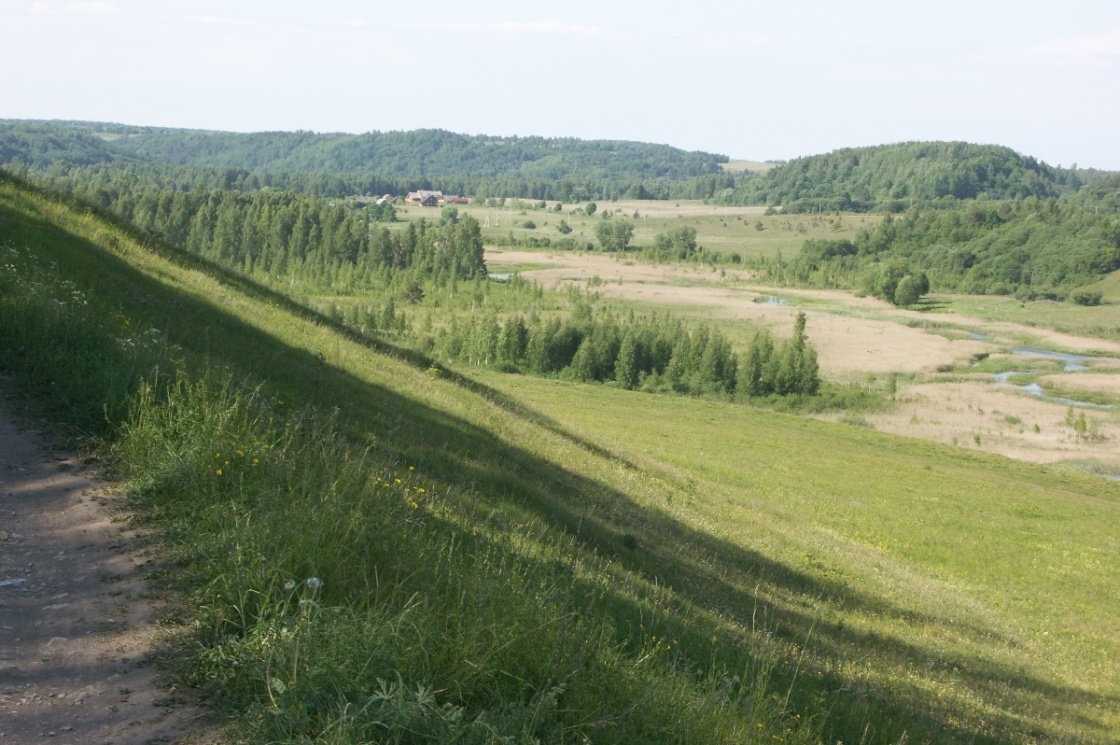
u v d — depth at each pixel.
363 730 5.46
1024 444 85.31
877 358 126.31
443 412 25.62
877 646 18.48
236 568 7.16
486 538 11.85
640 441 52.03
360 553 7.86
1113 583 35.59
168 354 13.95
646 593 14.16
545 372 111.12
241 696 6.00
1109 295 195.38
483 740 5.76
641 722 7.01
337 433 15.59
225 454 9.43
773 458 54.16
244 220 146.88
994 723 14.41
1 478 9.09
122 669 6.17
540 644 7.21
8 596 6.96
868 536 37.41
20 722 5.46
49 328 12.39
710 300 183.75
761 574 22.22
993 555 37.59
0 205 22.39
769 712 8.57
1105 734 16.80
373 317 113.19
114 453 10.07
